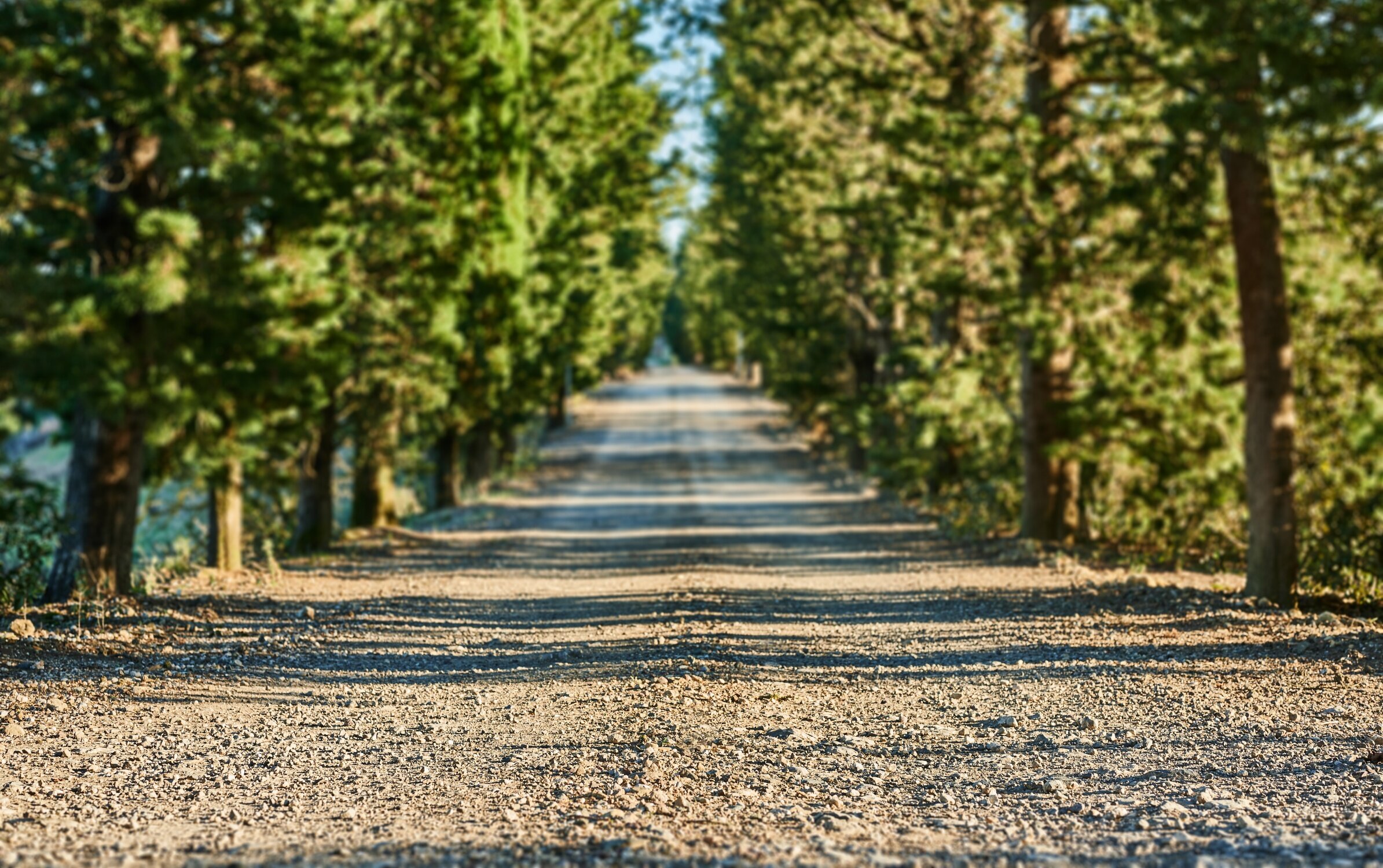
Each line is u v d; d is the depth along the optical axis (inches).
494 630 757.3
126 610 750.5
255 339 850.1
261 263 834.2
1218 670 542.9
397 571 1103.0
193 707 498.0
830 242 2172.7
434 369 1320.1
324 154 916.0
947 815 327.9
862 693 529.7
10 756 400.2
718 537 1428.4
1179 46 721.0
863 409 1932.8
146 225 725.3
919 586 954.7
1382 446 1007.6
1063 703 493.0
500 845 291.4
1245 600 758.5
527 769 392.2
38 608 740.0
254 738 443.8
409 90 1384.1
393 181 1206.9
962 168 1129.4
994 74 1318.9
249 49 831.7
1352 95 650.2
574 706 504.4
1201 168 898.1
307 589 947.3
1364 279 1079.6
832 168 1871.3
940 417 1374.3
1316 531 1002.7
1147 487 1240.8
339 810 339.6
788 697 519.2
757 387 6067.9
